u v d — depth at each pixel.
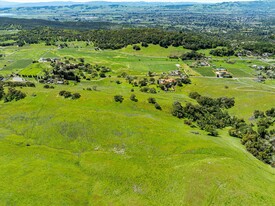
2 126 143.38
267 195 89.50
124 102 170.12
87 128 134.00
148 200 92.06
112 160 112.94
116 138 127.31
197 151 116.69
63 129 134.88
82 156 117.75
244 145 140.38
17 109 156.00
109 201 92.69
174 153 116.25
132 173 103.69
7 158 114.75
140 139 125.94
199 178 96.50
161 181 98.75
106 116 142.38
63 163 112.56
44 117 146.00
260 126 157.75
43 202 89.56
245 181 95.19
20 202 89.06
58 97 170.50
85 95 175.25
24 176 101.44
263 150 132.88
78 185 99.31
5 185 96.12
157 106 170.25
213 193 90.25
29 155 117.69
